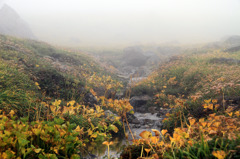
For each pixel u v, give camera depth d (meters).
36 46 15.65
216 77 8.21
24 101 4.82
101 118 5.62
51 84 7.34
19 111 4.40
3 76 5.38
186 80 10.22
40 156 2.54
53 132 2.99
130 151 2.94
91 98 7.88
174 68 12.89
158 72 14.27
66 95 7.22
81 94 7.52
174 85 10.70
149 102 9.38
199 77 9.66
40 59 10.73
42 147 2.91
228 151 2.05
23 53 10.54
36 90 6.31
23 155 2.56
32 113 4.59
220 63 11.82
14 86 5.33
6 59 8.23
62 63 12.91
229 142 2.30
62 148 2.87
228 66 10.27
